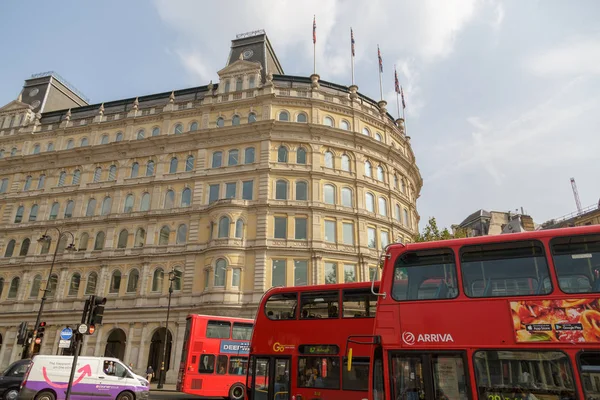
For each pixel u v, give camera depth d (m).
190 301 41.09
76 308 44.69
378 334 11.02
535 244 10.45
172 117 50.16
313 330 16.05
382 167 49.62
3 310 47.19
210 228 42.78
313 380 15.30
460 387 9.74
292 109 47.38
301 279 40.38
